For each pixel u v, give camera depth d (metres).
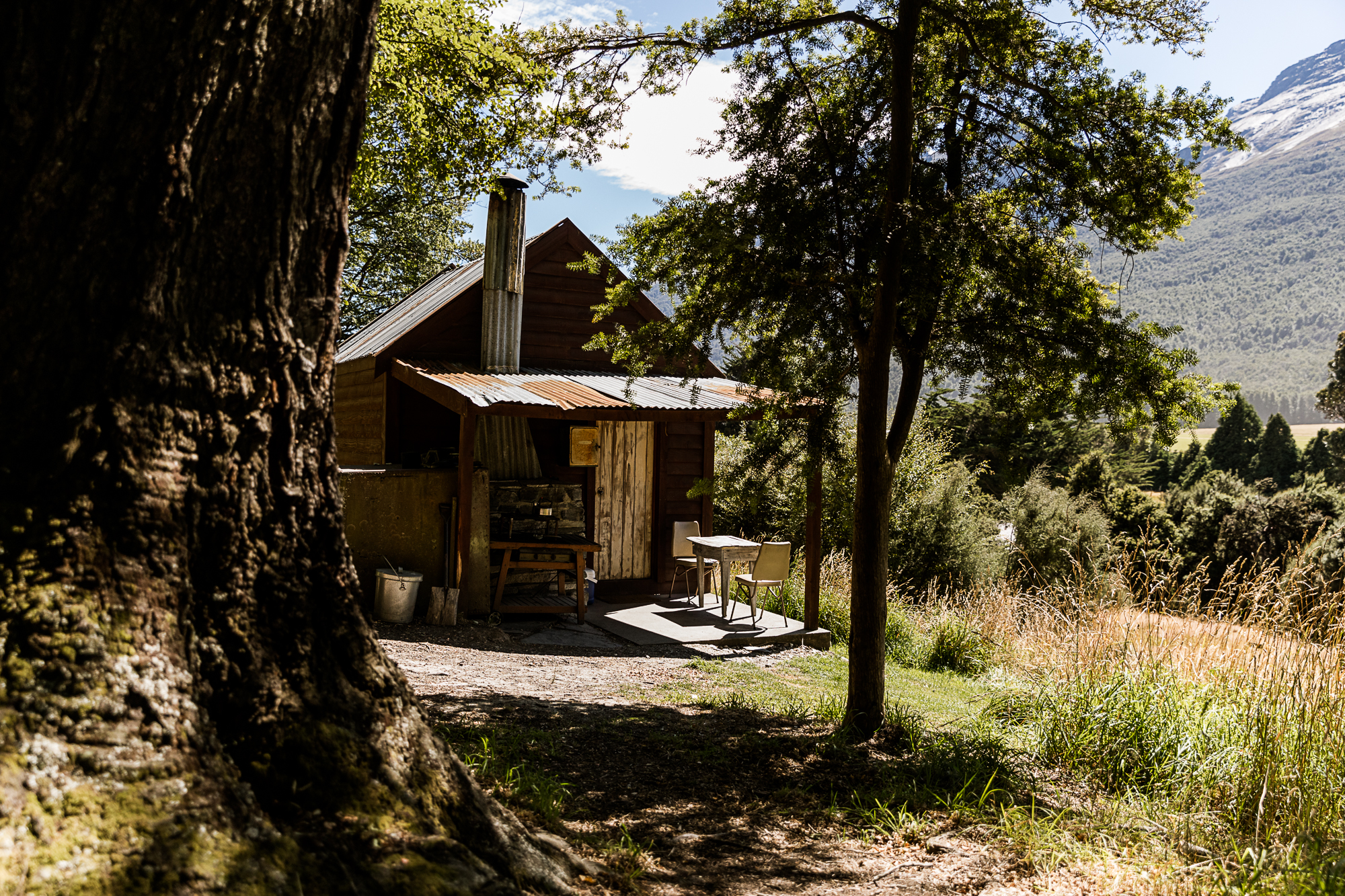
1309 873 3.58
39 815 1.65
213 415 2.14
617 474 13.53
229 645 2.17
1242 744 5.35
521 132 8.36
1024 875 3.66
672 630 10.90
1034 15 6.69
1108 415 6.76
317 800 2.14
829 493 7.19
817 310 6.27
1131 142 6.40
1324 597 6.36
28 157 1.84
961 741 5.80
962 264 5.84
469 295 12.57
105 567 1.95
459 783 2.61
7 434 1.91
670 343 6.99
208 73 1.94
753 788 4.71
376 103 10.05
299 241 2.30
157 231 1.97
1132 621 7.55
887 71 6.79
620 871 3.12
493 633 9.99
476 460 12.06
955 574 18.72
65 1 1.81
